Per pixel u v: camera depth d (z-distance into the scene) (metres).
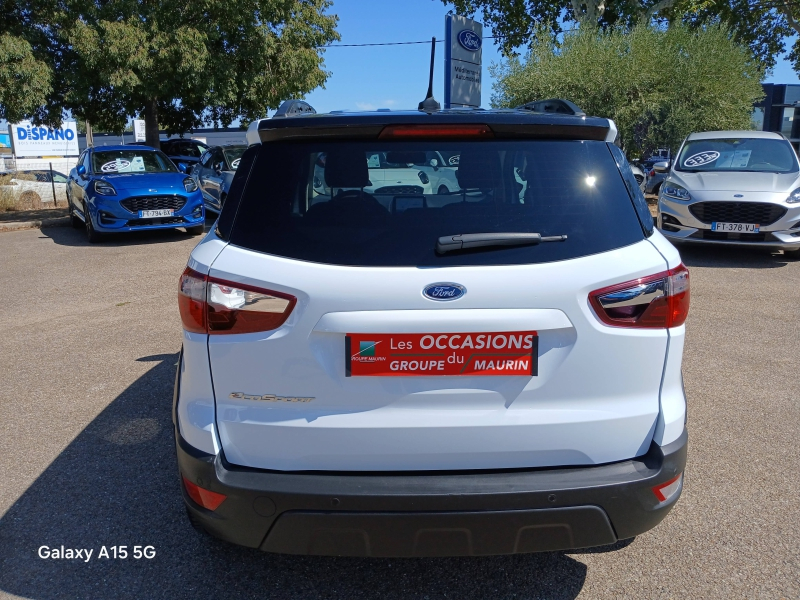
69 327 6.42
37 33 15.41
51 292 7.94
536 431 2.21
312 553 2.24
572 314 2.18
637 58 16.73
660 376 2.29
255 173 2.41
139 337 6.05
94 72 16.17
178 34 15.70
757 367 5.14
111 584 2.71
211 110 20.58
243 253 2.26
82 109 18.03
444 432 2.19
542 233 2.24
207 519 2.28
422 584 2.70
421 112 2.45
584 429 2.22
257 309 2.19
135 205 11.50
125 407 4.46
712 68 17.17
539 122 2.35
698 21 23.39
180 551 2.92
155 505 3.27
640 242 2.31
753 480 3.47
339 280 2.16
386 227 2.26
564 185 2.33
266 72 17.89
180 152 21.75
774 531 3.03
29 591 2.67
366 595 2.64
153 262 9.88
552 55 17.81
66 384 4.90
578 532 2.21
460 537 2.17
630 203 2.37
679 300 2.29
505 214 2.28
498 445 2.21
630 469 2.24
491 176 2.33
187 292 2.29
